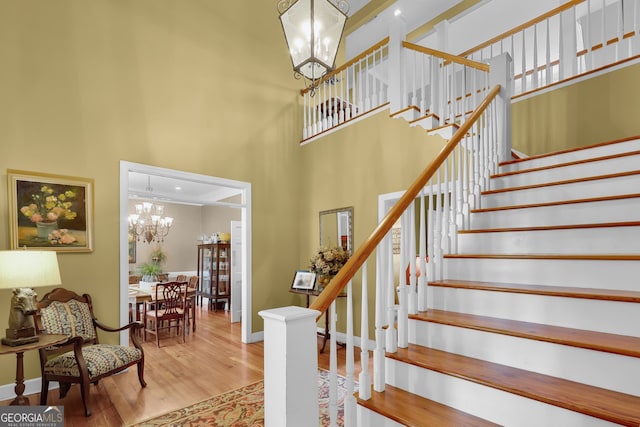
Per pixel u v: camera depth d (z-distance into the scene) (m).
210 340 5.11
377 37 7.29
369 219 4.66
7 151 3.29
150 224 8.24
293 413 1.33
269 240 5.37
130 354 3.23
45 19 3.56
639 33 3.41
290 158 5.71
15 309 2.67
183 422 2.67
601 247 1.98
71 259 3.58
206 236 8.91
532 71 4.53
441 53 3.88
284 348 1.32
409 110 4.09
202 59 4.80
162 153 4.32
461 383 1.52
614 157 2.46
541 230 2.18
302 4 2.64
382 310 1.80
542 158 3.03
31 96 3.44
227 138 4.98
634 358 1.27
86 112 3.77
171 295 5.49
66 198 3.57
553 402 1.25
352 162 4.93
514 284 2.04
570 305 1.64
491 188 3.09
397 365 1.78
